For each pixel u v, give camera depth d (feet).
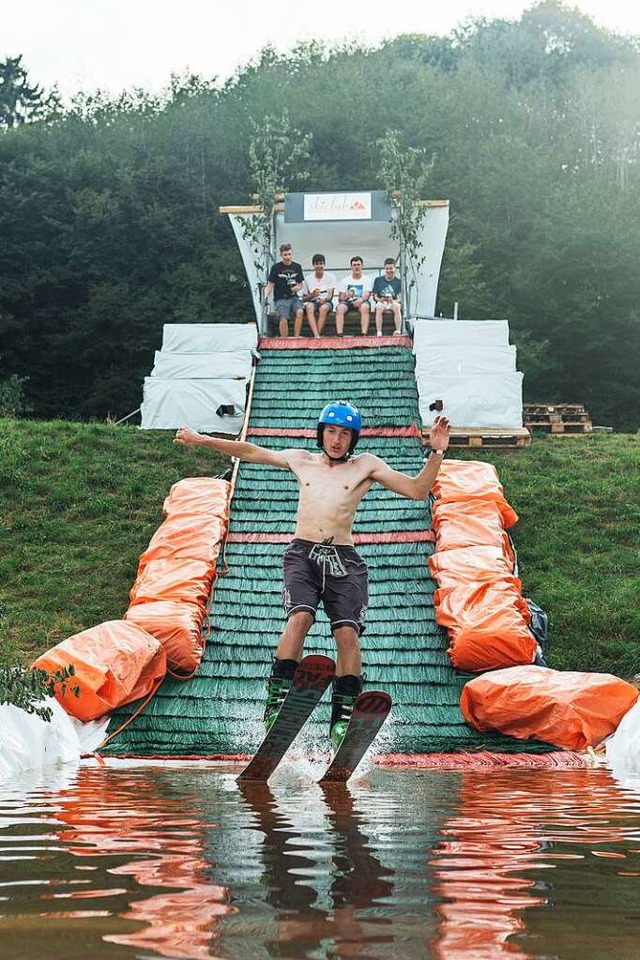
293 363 60.85
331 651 33.55
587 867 11.76
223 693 31.63
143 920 9.20
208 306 127.65
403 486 23.53
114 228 132.77
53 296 132.57
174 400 59.16
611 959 8.09
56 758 25.08
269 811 16.35
